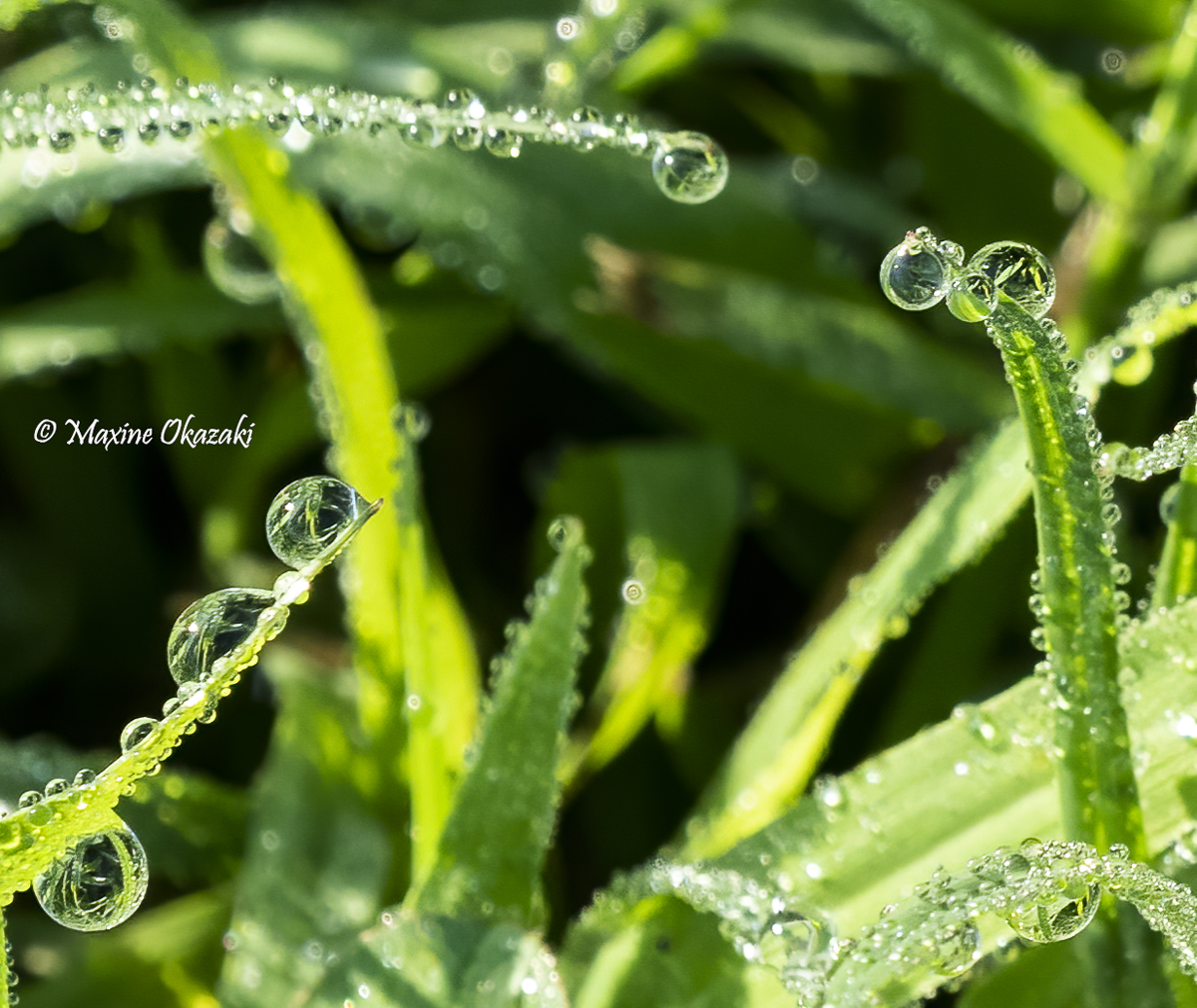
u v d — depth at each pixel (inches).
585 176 5.8
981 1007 4.8
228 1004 5.0
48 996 5.1
